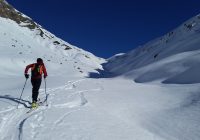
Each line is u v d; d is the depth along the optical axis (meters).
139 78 40.44
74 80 29.31
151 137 10.56
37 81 12.98
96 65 103.88
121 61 117.56
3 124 10.22
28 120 10.63
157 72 38.91
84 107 14.17
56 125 10.39
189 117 13.02
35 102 12.73
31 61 50.91
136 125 12.23
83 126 10.61
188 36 70.75
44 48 83.44
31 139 8.76
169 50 66.75
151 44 103.50
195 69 31.03
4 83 26.73
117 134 10.21
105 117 12.55
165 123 12.53
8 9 92.12
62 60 73.12
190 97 17.81
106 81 32.03
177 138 10.71
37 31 97.00
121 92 21.38
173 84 27.78
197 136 10.63
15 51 55.91
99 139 9.38
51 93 17.48
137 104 16.58
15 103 13.66
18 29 84.75
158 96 19.56
